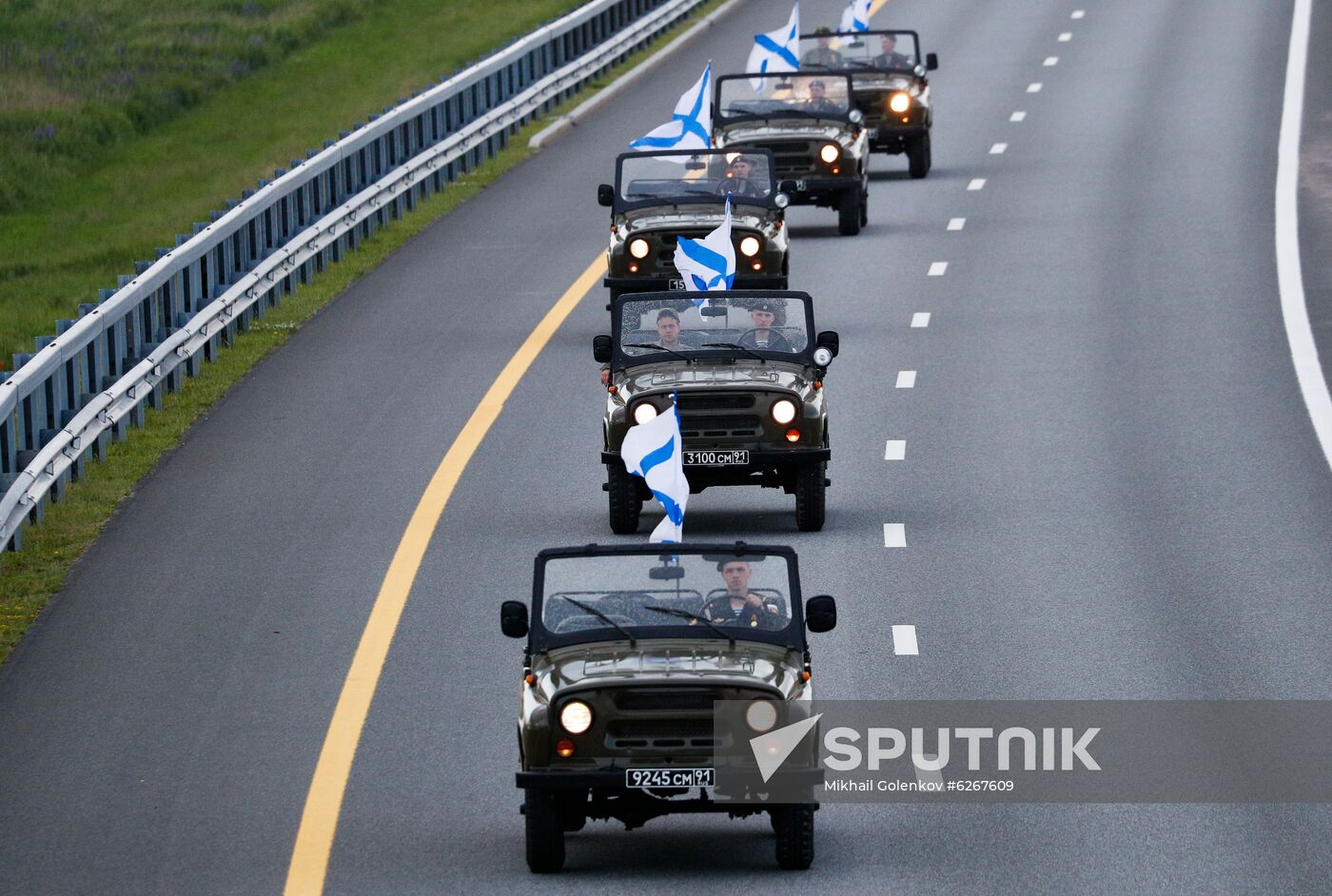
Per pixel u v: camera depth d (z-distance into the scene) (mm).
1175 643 49594
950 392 73062
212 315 78688
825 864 38250
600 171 115125
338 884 38031
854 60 113062
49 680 49031
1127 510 59938
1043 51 148375
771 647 39312
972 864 38094
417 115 108312
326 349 80875
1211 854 38344
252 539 58812
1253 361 75875
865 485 63031
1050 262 92875
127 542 58781
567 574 40000
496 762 43844
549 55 133750
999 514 59844
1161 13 160375
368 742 45031
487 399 73312
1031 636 50156
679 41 154250
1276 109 125062
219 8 173375
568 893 37062
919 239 98438
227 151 133875
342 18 173875
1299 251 92938
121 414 67812
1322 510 59500
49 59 152875
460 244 99250
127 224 117375
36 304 98812
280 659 49969
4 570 56594
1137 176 110375
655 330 60250
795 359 60000
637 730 37500
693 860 38875
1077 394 72438
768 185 80250
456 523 59906
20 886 38531
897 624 51156
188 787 43031
